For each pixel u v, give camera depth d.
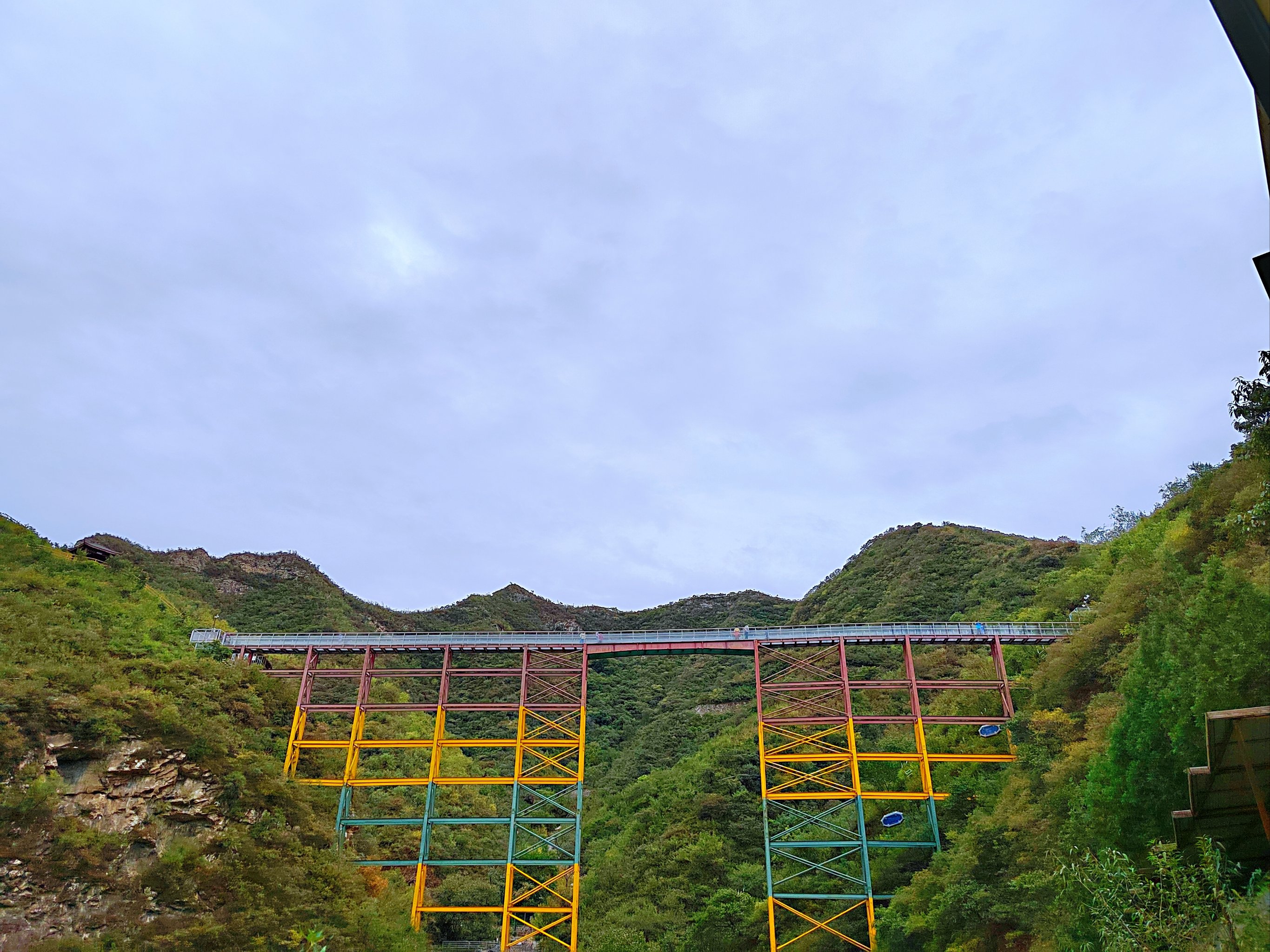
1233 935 15.68
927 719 58.34
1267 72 6.84
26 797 43.47
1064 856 33.31
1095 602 60.84
